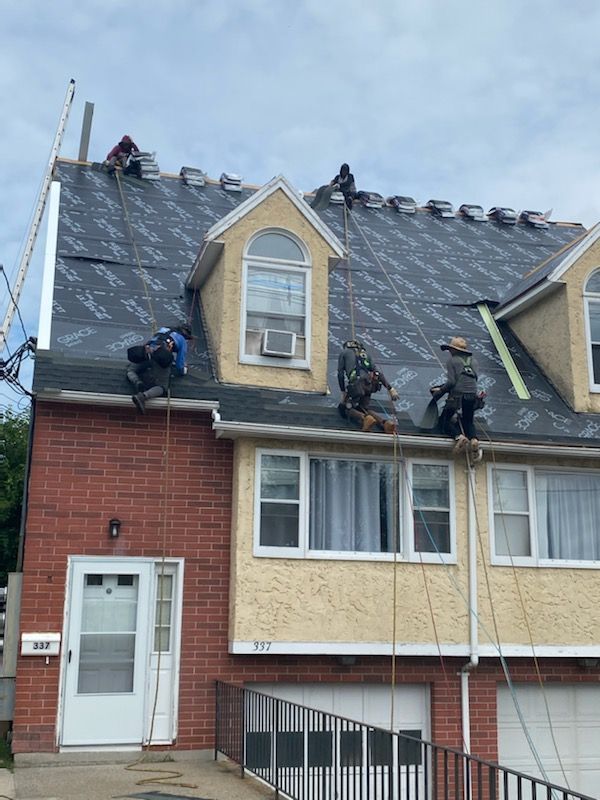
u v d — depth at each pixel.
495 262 18.41
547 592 12.40
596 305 14.59
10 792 8.88
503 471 12.77
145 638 11.20
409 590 11.95
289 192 13.71
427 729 11.98
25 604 10.85
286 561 11.61
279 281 13.52
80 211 16.16
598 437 13.16
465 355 12.50
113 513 11.40
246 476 11.70
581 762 12.39
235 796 8.74
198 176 18.53
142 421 11.77
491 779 5.95
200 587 11.52
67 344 12.35
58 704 10.71
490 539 12.39
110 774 9.91
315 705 11.73
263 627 11.30
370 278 16.70
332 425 12.02
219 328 13.08
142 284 14.52
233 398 12.20
